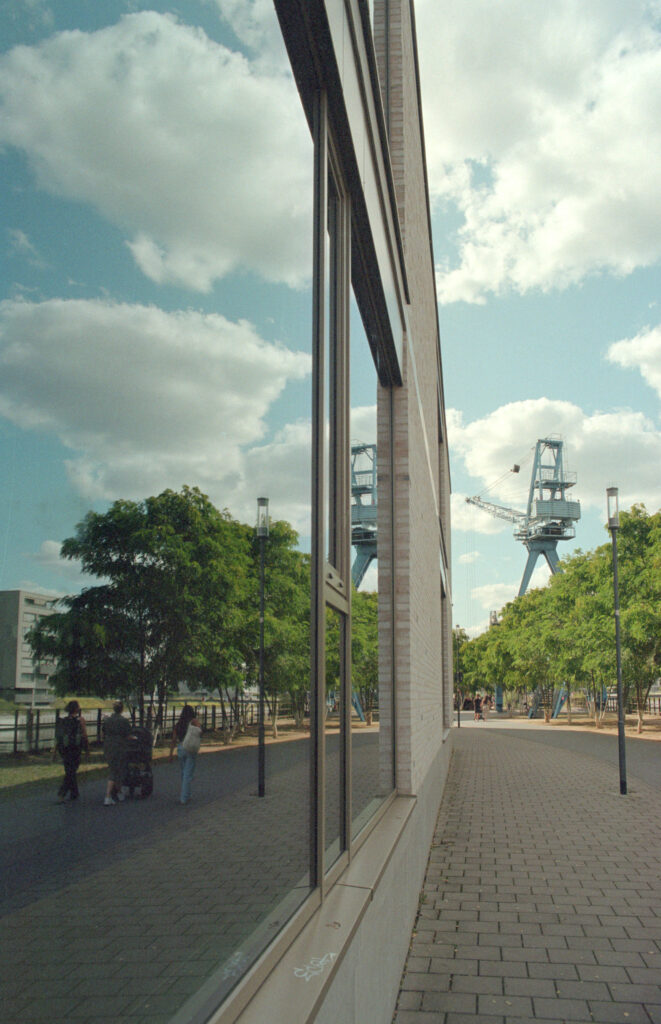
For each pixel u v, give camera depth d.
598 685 36.91
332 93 2.90
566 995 4.44
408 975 4.74
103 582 1.09
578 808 12.06
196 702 1.46
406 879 4.95
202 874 1.48
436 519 11.65
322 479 2.75
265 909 1.96
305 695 2.49
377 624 5.10
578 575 36.12
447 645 20.94
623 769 13.88
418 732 6.40
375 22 6.54
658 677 31.95
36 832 0.93
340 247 3.50
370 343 4.89
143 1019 1.20
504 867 7.77
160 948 1.27
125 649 1.15
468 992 4.48
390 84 6.43
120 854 1.14
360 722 4.13
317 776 2.63
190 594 1.41
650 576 28.52
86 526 1.04
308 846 2.57
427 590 8.53
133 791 1.18
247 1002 1.73
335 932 2.34
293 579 2.28
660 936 5.52
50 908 0.95
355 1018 2.65
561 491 95.94
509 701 86.00
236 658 1.69
